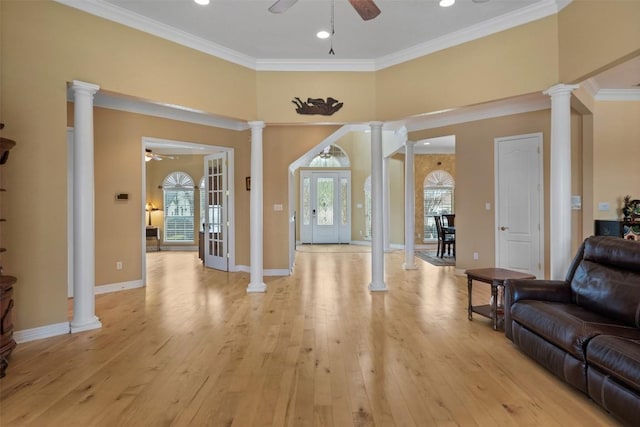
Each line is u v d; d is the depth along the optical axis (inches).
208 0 144.3
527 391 98.3
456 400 94.0
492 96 165.3
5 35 127.5
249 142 262.8
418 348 127.4
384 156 380.5
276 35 173.3
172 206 416.2
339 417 86.7
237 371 110.4
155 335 140.6
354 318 160.6
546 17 151.8
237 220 270.7
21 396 96.3
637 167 205.3
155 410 89.7
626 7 122.0
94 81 147.0
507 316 129.5
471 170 248.7
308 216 451.5
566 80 145.5
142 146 225.0
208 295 201.9
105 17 149.5
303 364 115.0
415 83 188.4
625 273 109.1
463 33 170.6
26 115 131.9
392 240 418.9
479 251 245.8
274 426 83.3
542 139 217.0
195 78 177.3
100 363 116.0
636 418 75.4
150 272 271.7
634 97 203.5
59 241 140.3
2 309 107.7
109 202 212.1
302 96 203.2
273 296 199.2
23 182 131.7
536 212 219.9
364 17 110.9
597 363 86.1
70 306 183.6
